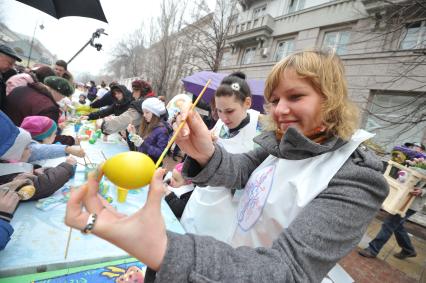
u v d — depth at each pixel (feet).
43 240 3.28
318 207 1.90
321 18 26.71
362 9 22.79
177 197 5.70
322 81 2.06
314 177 2.23
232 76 5.57
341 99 2.13
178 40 40.22
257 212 2.74
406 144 13.30
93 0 8.37
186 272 1.28
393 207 10.28
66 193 4.58
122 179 1.41
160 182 1.31
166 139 7.86
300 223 1.81
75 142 7.80
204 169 2.93
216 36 29.27
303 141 2.20
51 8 8.51
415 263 11.27
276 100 2.37
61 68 12.93
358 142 2.22
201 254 1.34
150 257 1.26
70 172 4.80
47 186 4.23
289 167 2.55
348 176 1.99
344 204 1.85
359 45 21.80
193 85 15.99
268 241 2.59
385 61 19.86
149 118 8.01
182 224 4.72
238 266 1.39
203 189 4.35
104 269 3.03
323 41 26.68
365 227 1.90
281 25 31.35
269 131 2.99
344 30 24.86
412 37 18.17
